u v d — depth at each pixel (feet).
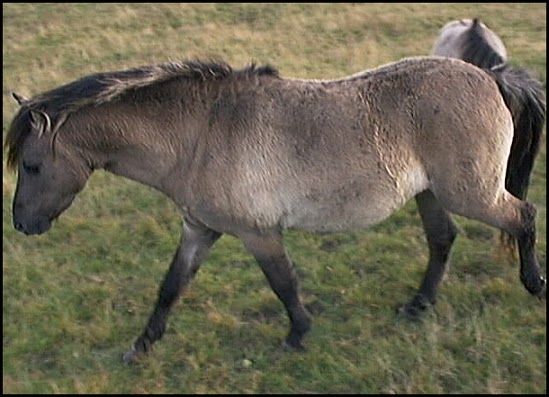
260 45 37.81
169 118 13.32
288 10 45.44
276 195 13.35
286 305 14.65
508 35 38.88
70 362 15.02
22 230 13.71
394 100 13.42
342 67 34.12
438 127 13.32
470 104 13.39
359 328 15.57
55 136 13.01
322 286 17.25
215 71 13.48
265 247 13.85
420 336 15.28
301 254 18.81
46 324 16.17
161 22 43.37
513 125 14.34
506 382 13.80
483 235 19.27
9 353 15.24
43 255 19.26
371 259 18.44
